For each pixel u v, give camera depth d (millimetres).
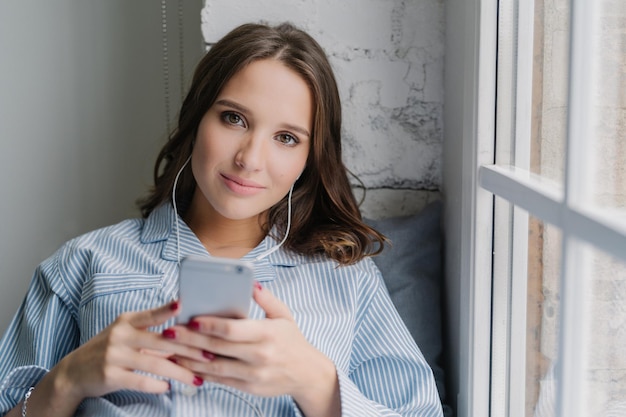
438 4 1350
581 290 770
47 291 1201
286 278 1183
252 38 1125
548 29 888
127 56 1579
